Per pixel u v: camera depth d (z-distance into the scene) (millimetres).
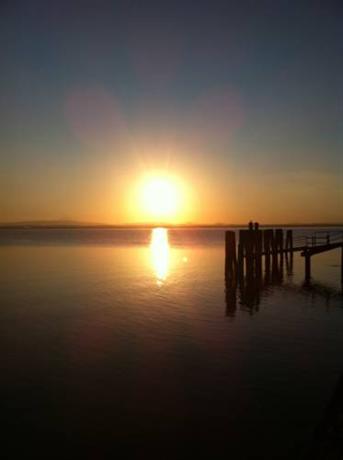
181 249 77188
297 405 10844
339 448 5660
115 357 14492
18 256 59250
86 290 28500
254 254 29891
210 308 22406
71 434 9586
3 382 12352
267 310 21828
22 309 22359
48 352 15031
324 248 31297
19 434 9602
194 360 14133
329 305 23109
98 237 155125
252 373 12953
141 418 10250
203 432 9664
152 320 19656
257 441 9242
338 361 13961
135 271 40000
